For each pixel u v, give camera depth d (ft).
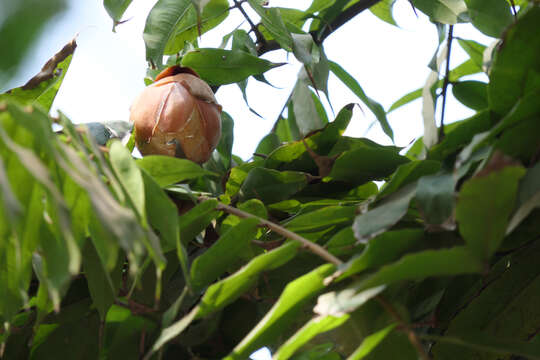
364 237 0.90
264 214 1.25
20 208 0.57
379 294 0.88
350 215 1.16
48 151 0.68
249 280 0.95
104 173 0.89
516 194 0.85
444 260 0.80
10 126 0.77
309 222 1.17
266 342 0.94
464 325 1.14
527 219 1.09
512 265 1.18
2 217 0.78
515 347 0.83
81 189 0.81
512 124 0.92
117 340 1.13
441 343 1.15
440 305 1.17
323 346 1.07
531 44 0.94
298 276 1.18
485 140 0.97
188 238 1.14
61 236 0.79
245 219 1.00
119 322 1.18
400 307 0.88
